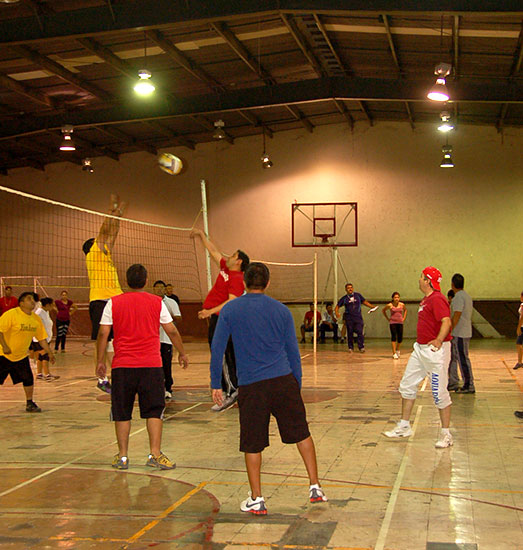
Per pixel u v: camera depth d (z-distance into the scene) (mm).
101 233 7836
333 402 8250
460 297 8812
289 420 3998
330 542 3420
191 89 18391
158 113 18031
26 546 3404
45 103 17703
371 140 22672
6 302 17438
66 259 24609
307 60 17234
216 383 4051
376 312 22484
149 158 24250
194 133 22672
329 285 22828
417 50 15609
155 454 5000
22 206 25203
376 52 16281
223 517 3852
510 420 6902
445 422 5664
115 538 3514
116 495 4324
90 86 17172
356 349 17922
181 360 5203
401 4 11695
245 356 3930
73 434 6457
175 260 23859
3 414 7703
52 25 12523
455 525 3666
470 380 8859
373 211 22609
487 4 11414
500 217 21688
